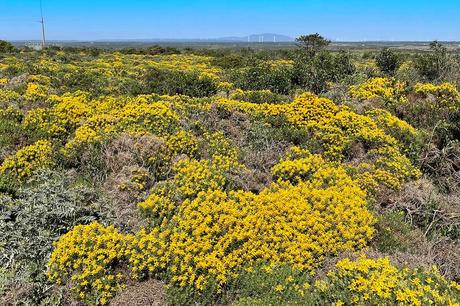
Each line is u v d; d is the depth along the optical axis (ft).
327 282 16.89
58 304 16.71
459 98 43.19
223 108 36.35
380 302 15.55
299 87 56.39
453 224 22.61
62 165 27.50
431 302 15.28
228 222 19.43
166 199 21.85
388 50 74.49
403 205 24.50
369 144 32.19
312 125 33.94
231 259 18.22
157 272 18.08
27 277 17.35
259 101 45.19
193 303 16.96
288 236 19.34
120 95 49.39
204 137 31.68
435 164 30.45
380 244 20.43
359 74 60.70
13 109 36.27
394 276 16.61
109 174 26.78
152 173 26.32
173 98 41.60
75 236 18.69
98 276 17.53
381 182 26.48
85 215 21.66
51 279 17.52
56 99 40.73
